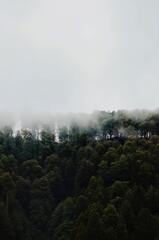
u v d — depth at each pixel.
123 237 157.25
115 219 162.38
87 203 181.62
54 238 179.62
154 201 173.75
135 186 176.12
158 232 159.75
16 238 175.75
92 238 155.25
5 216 174.75
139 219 161.75
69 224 177.75
